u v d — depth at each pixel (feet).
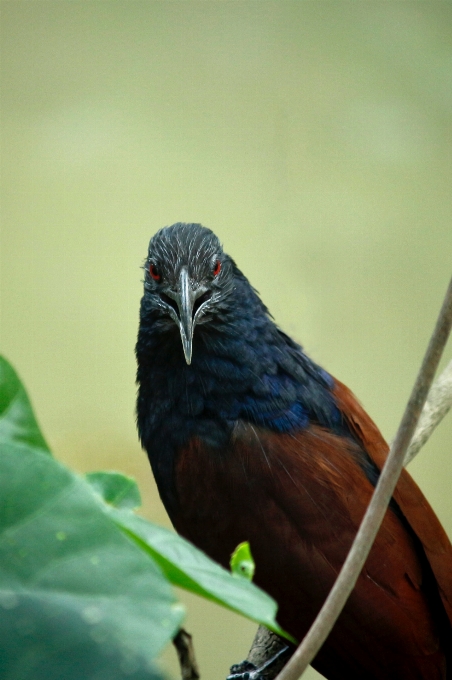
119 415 37.86
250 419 17.95
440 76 39.99
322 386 19.15
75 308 38.24
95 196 38.65
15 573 5.31
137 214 38.68
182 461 18.04
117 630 5.00
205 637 34.83
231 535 17.63
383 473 8.67
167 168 38.93
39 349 37.91
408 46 40.19
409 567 17.54
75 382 37.91
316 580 17.11
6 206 38.32
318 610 17.29
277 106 39.63
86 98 39.19
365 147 39.45
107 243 38.52
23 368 37.76
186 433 18.12
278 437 17.87
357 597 17.20
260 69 39.88
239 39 40.09
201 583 6.23
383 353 38.06
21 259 38.24
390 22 40.42
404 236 38.83
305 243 38.45
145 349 18.79
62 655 4.85
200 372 18.08
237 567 8.48
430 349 8.71
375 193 39.17
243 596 6.29
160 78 39.60
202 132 39.42
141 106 39.40
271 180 39.09
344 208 38.81
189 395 18.11
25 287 38.09
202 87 39.68
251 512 17.40
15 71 38.83
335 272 38.29
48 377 37.81
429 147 39.65
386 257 38.60
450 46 40.52
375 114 39.68
